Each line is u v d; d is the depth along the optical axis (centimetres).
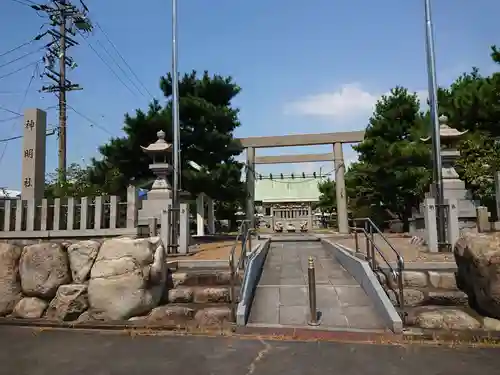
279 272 1023
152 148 1473
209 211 2981
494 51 1638
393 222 2564
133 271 836
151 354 612
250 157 2539
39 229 1441
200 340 677
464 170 1623
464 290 815
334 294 852
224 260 1031
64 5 2522
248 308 790
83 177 2683
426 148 1945
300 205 4350
